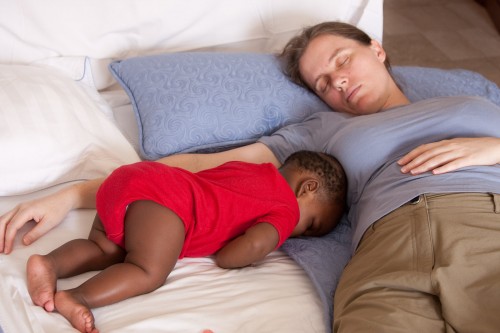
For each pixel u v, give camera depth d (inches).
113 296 42.4
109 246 46.5
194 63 68.8
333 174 55.4
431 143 53.2
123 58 77.0
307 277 51.2
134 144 67.5
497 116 56.8
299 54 69.9
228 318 43.4
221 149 65.9
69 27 72.1
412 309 41.7
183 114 64.0
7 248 47.4
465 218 46.8
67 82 65.6
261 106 67.2
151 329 41.0
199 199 46.4
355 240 52.2
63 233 50.7
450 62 124.4
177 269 48.6
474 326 39.5
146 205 43.9
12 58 71.2
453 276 42.3
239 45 85.0
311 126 65.0
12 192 55.1
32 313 40.4
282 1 83.3
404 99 67.8
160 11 76.4
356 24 87.4
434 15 145.9
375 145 56.4
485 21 143.2
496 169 51.3
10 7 68.7
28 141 55.5
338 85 65.6
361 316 41.8
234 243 47.9
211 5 79.4
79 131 59.3
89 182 53.5
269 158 62.2
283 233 49.1
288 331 43.8
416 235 46.6
